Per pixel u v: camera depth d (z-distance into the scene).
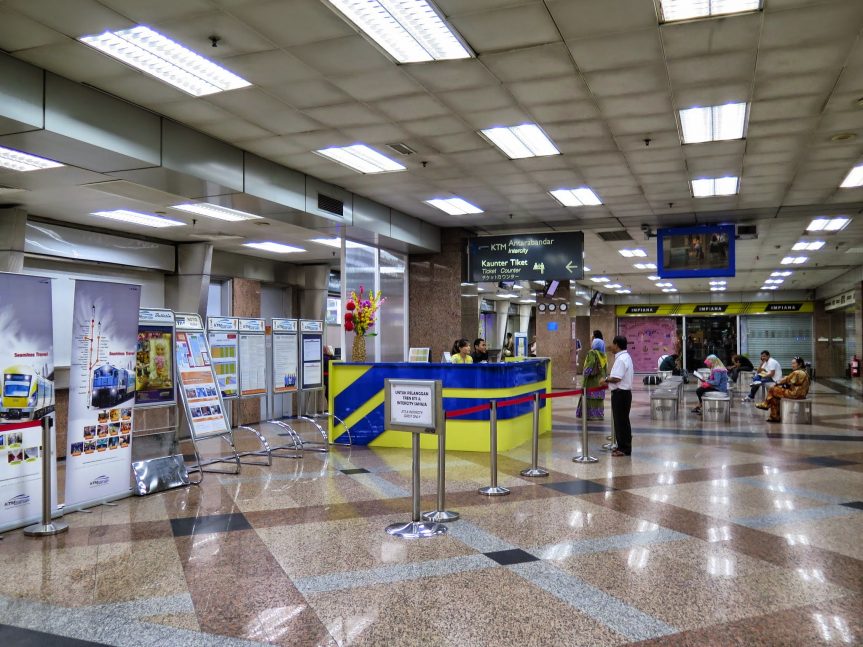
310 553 4.41
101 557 4.41
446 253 13.07
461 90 6.07
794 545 4.49
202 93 5.97
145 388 6.65
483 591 3.69
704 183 9.78
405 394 5.08
